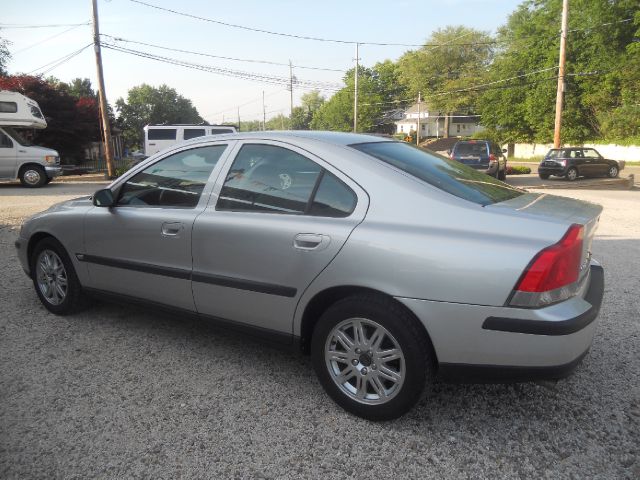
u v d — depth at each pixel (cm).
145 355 380
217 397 322
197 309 357
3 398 319
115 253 394
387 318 275
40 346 394
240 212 334
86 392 327
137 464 259
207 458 264
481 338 257
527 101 4700
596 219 295
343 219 295
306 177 316
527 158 5203
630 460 261
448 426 291
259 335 331
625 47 4088
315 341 305
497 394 326
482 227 265
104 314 462
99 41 2325
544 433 284
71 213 423
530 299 247
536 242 253
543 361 250
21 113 1847
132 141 10200
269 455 266
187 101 11419
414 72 7644
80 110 3278
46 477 249
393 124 9631
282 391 330
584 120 4481
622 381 338
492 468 255
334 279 289
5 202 1312
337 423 294
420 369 272
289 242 304
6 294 517
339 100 9100
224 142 360
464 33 7350
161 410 307
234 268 329
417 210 280
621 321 440
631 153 4050
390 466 257
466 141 1952
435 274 262
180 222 354
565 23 2555
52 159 1792
